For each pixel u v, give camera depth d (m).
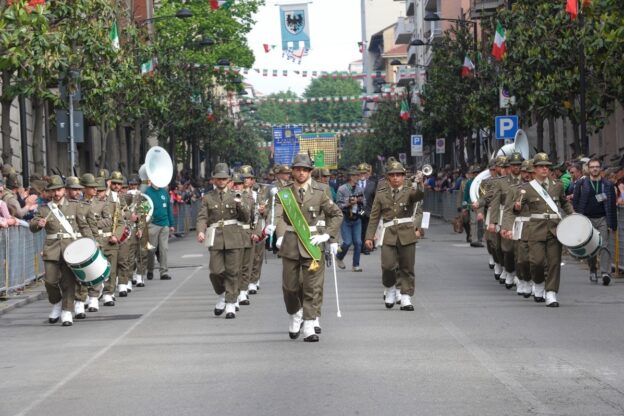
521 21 35.69
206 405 9.62
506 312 16.33
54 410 9.70
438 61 56.53
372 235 16.88
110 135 42.09
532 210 17.44
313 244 13.60
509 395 9.73
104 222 19.30
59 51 21.80
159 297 20.50
